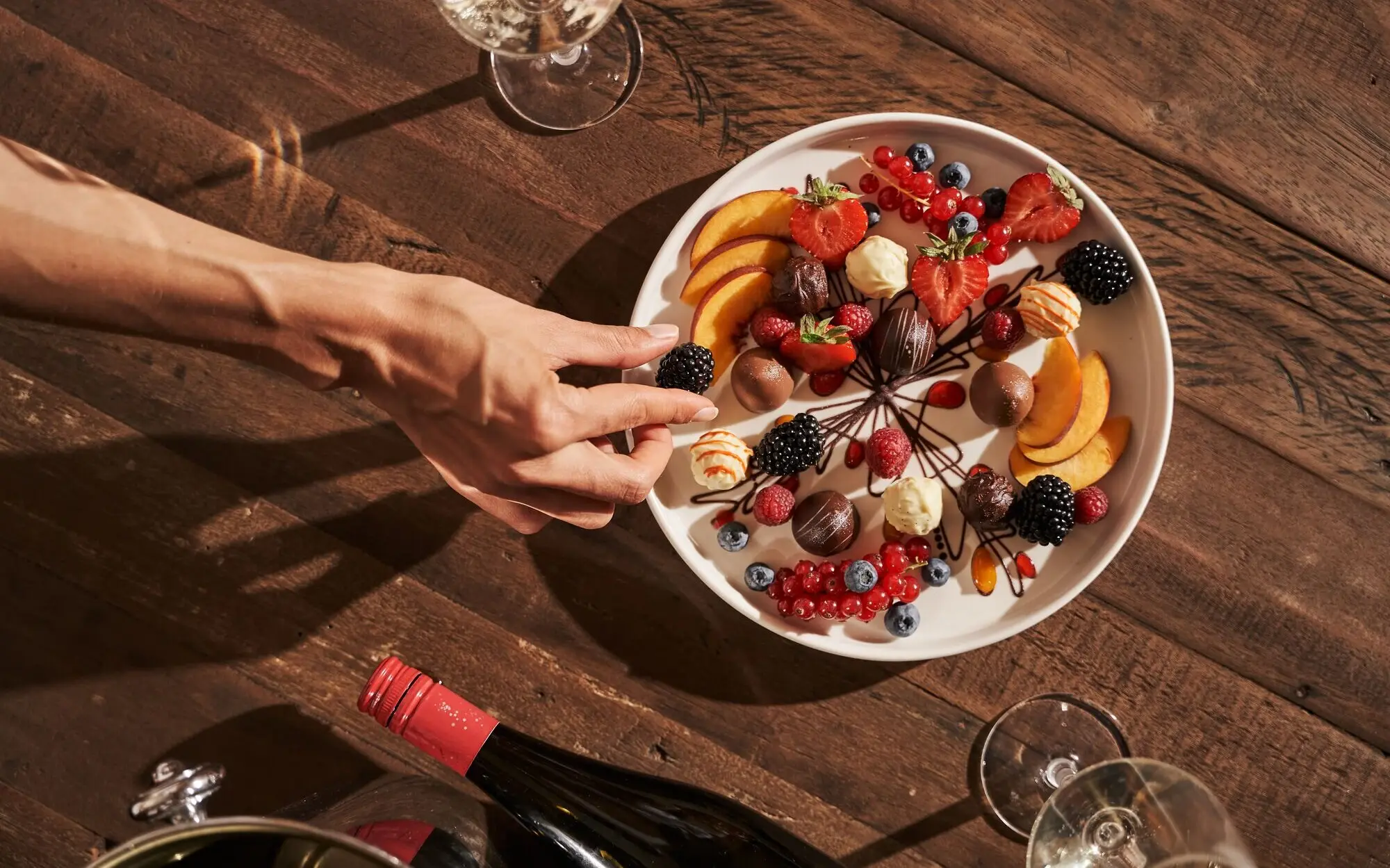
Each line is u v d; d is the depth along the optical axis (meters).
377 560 1.24
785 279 1.14
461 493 1.06
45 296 0.88
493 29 1.03
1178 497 1.25
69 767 1.22
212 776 0.87
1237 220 1.25
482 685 1.23
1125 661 1.24
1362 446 1.25
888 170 1.16
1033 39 1.24
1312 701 1.24
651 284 1.14
